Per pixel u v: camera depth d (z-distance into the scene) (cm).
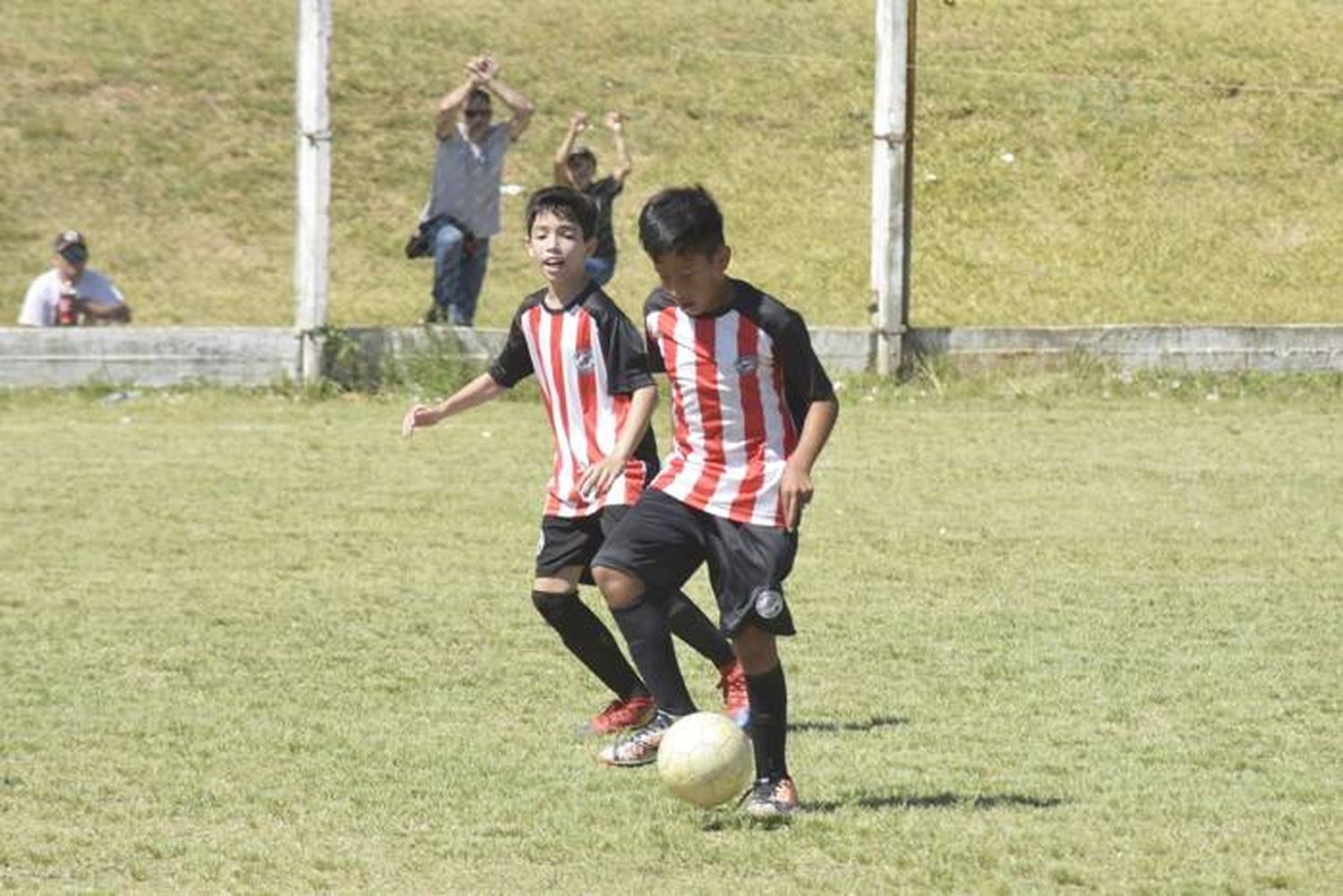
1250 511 4356
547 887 1912
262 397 6000
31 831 2091
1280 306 7925
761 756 2180
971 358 6469
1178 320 7750
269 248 7794
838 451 5191
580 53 8981
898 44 6281
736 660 2539
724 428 2173
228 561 3750
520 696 2759
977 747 2470
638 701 2545
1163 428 5666
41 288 6250
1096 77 9281
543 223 2470
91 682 2808
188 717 2611
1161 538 4038
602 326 2461
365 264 7750
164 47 8650
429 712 2664
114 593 3447
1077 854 2017
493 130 6506
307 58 6000
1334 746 2473
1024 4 9762
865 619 3272
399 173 8250
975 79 9125
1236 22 9906
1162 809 2180
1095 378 6456
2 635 3114
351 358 6112
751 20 9344
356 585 3553
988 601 3438
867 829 2100
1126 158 8781
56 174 7944
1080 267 8094
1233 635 3158
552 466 4941
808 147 8606
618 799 2228
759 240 8006
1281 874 1945
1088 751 2445
